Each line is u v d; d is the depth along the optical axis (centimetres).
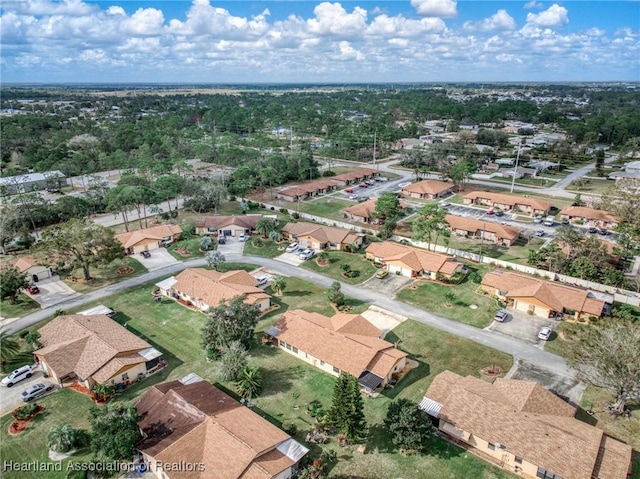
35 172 15450
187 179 13025
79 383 5572
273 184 15388
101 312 7075
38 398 5294
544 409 4656
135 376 5644
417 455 4431
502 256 9412
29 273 8175
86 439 4616
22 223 10450
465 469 4275
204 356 6119
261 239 10375
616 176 15575
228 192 13275
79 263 8031
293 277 8488
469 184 15438
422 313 7150
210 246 9806
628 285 7656
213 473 3966
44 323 6875
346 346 5747
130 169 15362
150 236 9844
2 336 5888
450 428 4716
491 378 5556
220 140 19850
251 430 4416
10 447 4559
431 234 10650
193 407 4678
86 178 16038
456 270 8381
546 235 10638
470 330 6656
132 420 4369
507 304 7375
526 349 6169
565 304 6900
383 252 8988
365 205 12056
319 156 19838
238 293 7056
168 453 4084
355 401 4403
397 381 5531
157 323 6944
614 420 4862
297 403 5153
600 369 4838
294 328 6281
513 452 4216
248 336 6009
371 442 4591
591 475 3903
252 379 5253
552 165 17288
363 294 7788
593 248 8338
